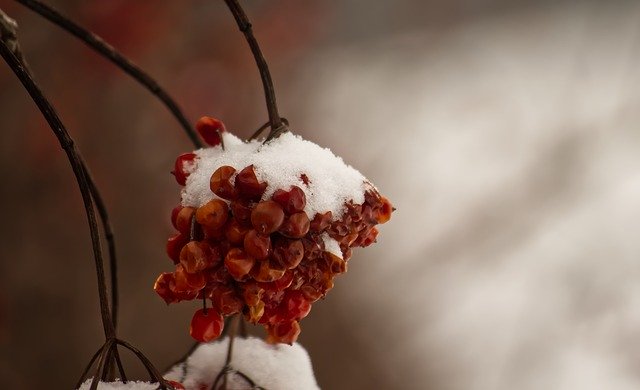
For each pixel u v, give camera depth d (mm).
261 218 510
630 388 1662
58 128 531
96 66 1510
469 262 1884
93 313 1480
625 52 2486
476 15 3018
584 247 1876
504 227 1929
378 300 1756
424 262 1850
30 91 532
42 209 1460
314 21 1895
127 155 1545
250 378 583
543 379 1695
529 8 3170
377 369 1662
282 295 529
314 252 523
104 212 600
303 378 589
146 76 628
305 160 530
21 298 1421
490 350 1736
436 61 2520
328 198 525
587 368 1700
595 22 2686
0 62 1414
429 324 1755
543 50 2844
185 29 1593
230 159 533
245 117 1676
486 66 2619
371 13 2395
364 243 544
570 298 1818
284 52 1802
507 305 1791
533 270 1865
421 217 1957
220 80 1632
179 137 1579
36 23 1466
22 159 1448
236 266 513
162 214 1550
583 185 1989
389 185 2021
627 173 2020
